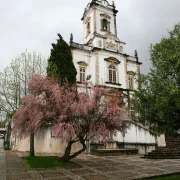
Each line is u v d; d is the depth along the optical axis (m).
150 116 9.38
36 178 10.44
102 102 13.60
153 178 10.98
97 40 33.69
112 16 38.22
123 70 34.44
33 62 22.73
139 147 22.28
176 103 7.90
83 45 33.19
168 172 12.04
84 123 13.41
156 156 18.45
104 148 21.66
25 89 21.64
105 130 12.80
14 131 15.48
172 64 8.61
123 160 17.06
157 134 10.84
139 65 36.88
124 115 13.34
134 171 12.39
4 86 21.92
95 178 10.60
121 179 10.45
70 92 14.34
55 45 25.72
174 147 20.77
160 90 8.73
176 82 8.45
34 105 13.62
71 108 12.94
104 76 32.34
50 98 13.66
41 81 14.34
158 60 9.34
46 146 20.72
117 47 35.28
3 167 13.39
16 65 22.41
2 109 22.02
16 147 26.34
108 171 12.38
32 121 13.34
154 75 9.18
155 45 9.54
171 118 8.63
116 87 32.59
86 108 12.72
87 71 32.03
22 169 12.72
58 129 12.10
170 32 9.32
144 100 9.56
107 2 38.19
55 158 16.19
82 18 40.06
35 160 15.36
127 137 22.67
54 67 21.88
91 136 13.59
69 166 13.58
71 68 25.11
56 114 13.22
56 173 11.63
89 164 14.87
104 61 33.00
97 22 36.22
